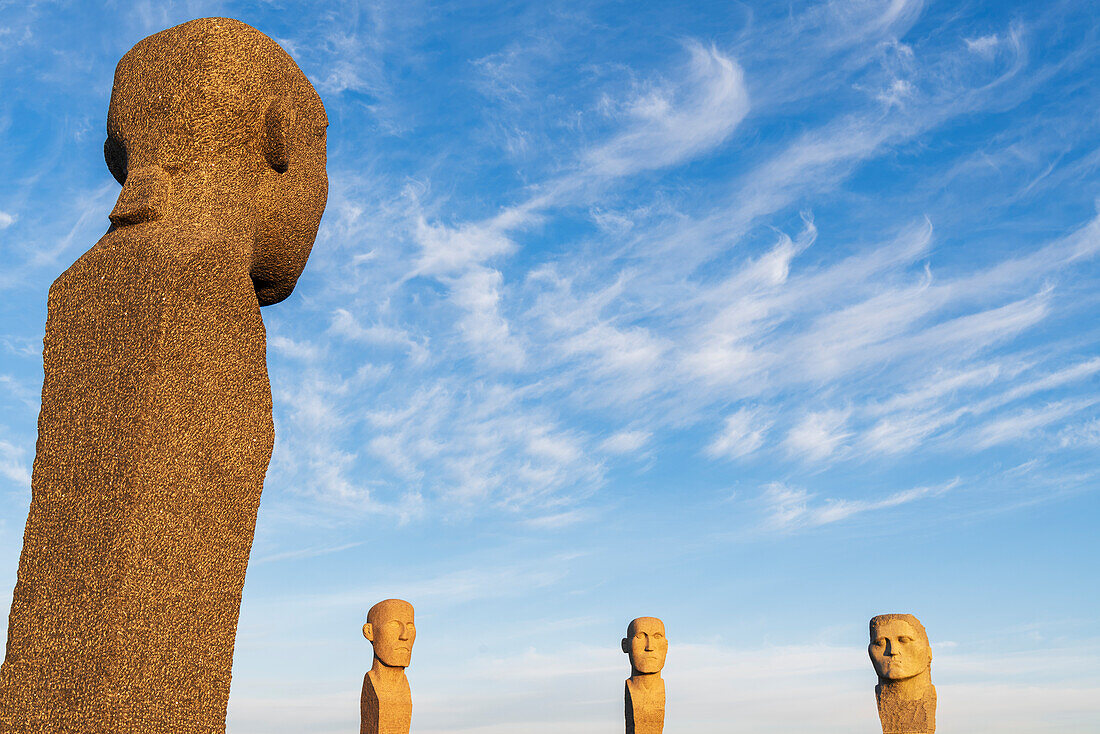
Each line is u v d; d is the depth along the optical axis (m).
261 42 7.72
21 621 6.55
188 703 6.54
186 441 6.75
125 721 6.21
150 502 6.52
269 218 7.62
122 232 7.20
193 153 7.38
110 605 6.30
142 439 6.55
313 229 7.95
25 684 6.40
